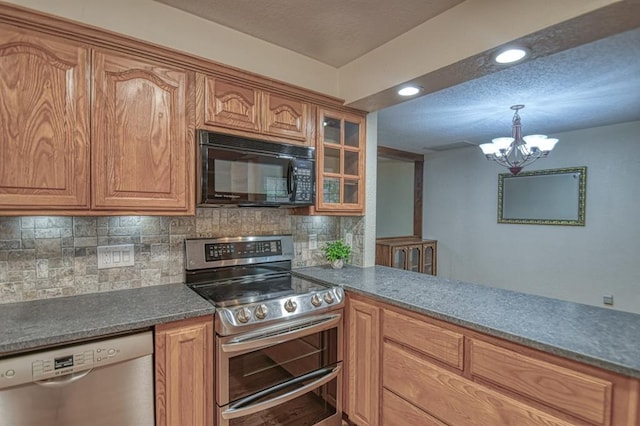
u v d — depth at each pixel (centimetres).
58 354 121
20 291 158
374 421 184
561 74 227
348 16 174
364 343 189
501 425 131
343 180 239
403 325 168
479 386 138
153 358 142
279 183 200
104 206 151
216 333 155
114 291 180
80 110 144
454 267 523
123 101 154
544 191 421
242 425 166
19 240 158
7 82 131
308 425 189
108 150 151
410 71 186
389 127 376
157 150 163
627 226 358
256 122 194
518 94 267
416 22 178
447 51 166
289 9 169
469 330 141
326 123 233
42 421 121
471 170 499
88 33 145
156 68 163
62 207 142
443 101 285
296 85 208
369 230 261
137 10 161
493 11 147
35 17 134
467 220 505
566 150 401
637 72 224
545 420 119
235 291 186
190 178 173
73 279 170
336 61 225
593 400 108
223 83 183
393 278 219
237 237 220
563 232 405
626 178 358
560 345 114
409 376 165
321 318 187
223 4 167
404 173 609
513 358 127
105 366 131
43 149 138
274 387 172
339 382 199
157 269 194
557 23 128
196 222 206
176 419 147
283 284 205
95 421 130
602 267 375
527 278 439
